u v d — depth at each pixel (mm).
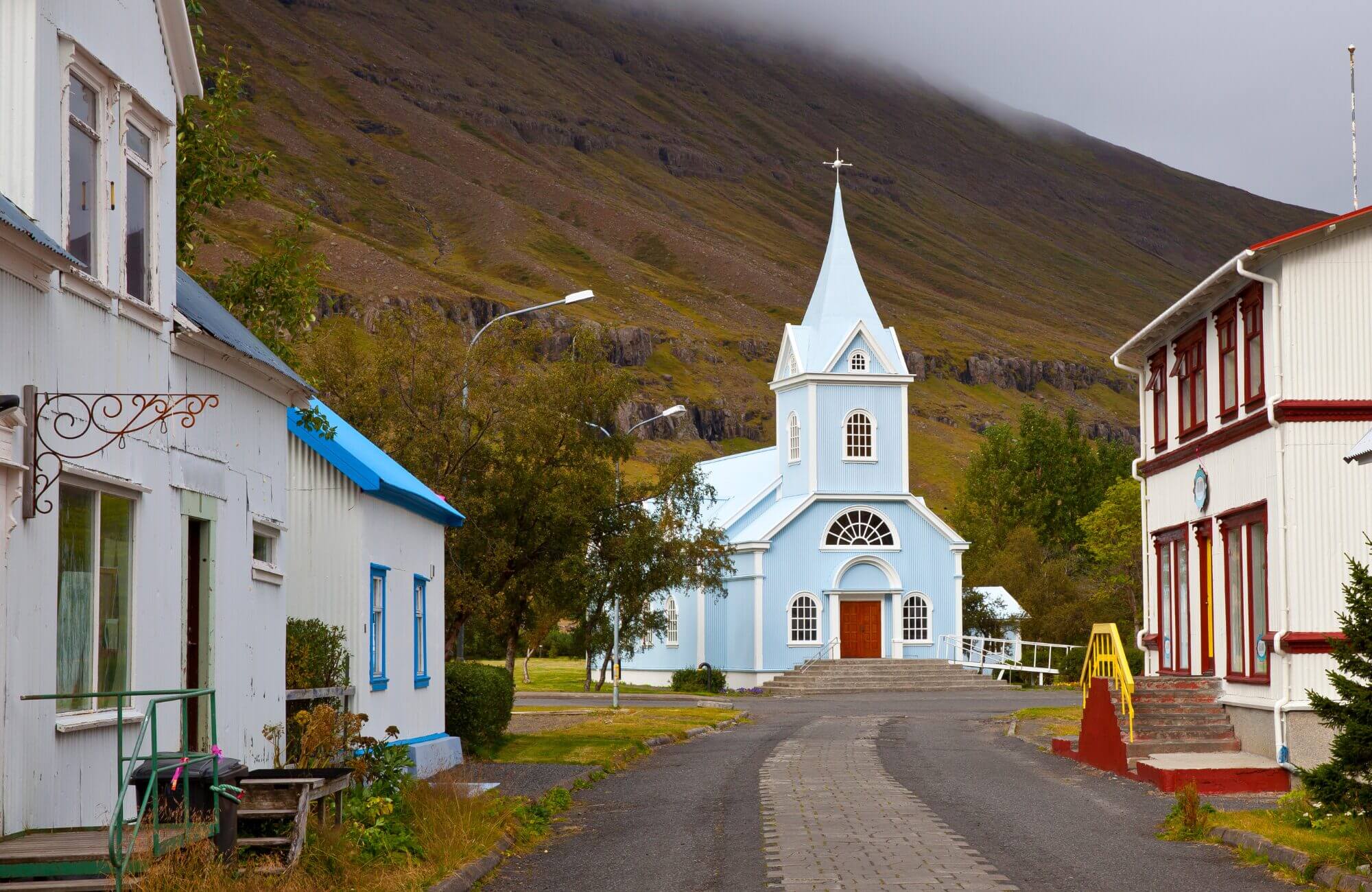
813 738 29344
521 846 14695
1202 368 25078
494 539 28844
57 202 11156
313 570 19250
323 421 17453
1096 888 11758
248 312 24859
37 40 10812
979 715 37094
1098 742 22391
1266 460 20969
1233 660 23000
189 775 10609
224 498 14477
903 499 57688
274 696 15992
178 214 23672
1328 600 20125
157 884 9180
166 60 13539
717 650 58250
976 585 70438
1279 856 12836
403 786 15312
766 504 59906
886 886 11844
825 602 56750
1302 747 19641
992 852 13625
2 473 9930
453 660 26453
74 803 11000
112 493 11805
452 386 29094
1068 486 87375
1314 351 20453
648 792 19625
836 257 59438
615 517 37188
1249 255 20484
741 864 13156
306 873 10914
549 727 30688
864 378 57688
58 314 10898
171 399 13078
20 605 10117
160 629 12703
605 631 42375
